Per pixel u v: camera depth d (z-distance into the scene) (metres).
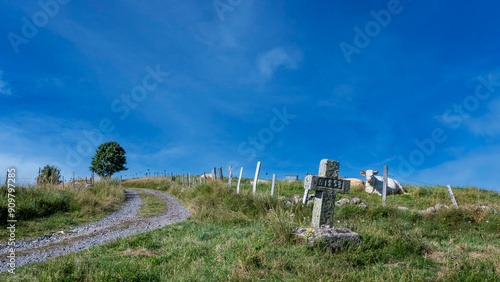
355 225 7.21
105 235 8.20
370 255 5.35
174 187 23.83
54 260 4.98
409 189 18.97
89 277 4.21
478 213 9.48
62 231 8.68
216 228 8.38
